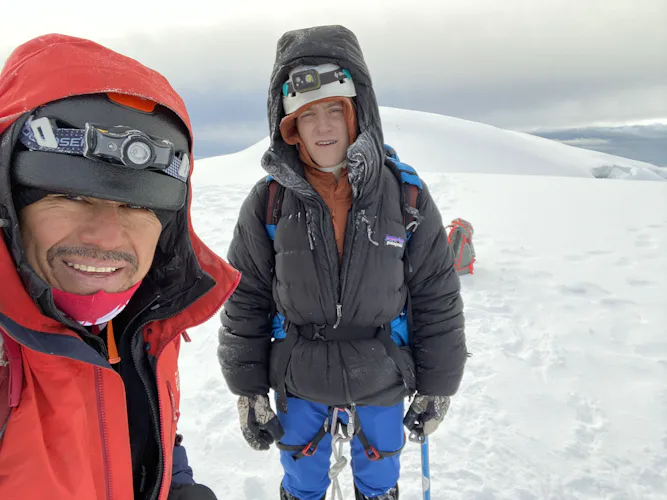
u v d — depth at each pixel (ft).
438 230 5.79
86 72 2.59
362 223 5.33
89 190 2.48
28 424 2.49
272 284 5.87
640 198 26.32
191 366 12.03
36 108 2.53
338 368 5.51
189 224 3.58
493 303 15.26
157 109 2.94
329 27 5.58
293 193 5.59
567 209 25.58
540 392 10.69
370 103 5.54
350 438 5.83
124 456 3.08
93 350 2.84
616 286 16.05
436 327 5.85
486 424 9.67
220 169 111.04
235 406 10.30
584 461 8.63
